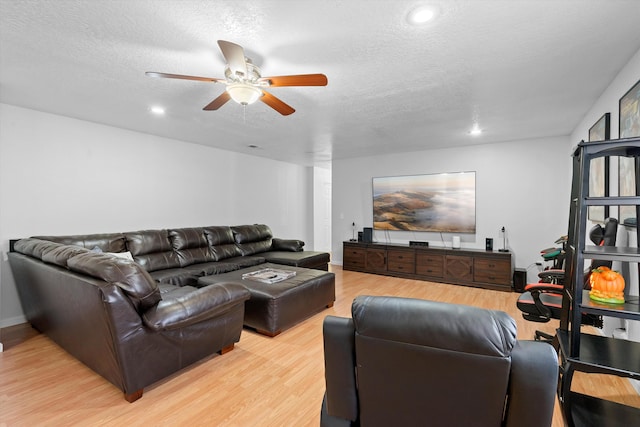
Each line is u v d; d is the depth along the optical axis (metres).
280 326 2.87
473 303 3.84
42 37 1.82
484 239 4.91
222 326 2.38
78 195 3.54
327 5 1.52
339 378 1.21
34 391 1.98
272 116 3.38
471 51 1.98
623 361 1.50
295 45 1.91
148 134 4.21
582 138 3.52
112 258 1.93
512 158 4.67
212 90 2.63
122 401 1.88
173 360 2.05
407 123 3.66
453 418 1.05
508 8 1.54
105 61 2.12
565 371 1.55
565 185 4.33
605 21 1.65
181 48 1.95
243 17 1.62
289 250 5.36
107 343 1.85
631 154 1.58
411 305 1.05
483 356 0.94
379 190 5.80
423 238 5.47
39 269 2.36
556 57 2.06
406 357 1.05
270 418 1.75
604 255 1.49
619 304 1.53
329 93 2.69
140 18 1.63
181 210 4.64
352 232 6.27
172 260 3.95
